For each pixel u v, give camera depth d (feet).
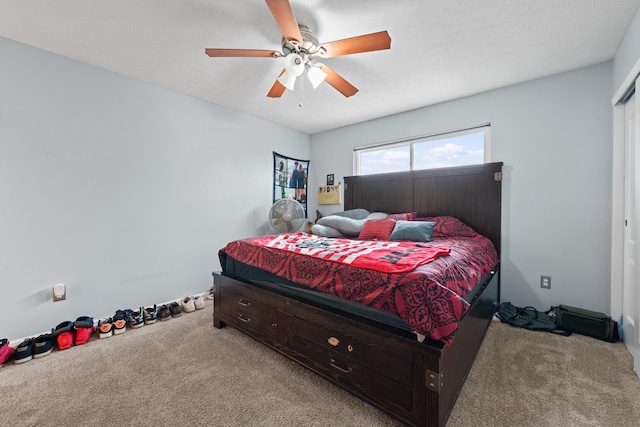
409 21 5.55
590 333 6.68
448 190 9.56
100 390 4.88
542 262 8.02
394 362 4.01
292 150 13.28
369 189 11.63
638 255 5.10
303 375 5.30
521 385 4.88
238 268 7.19
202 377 5.24
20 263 6.40
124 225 8.02
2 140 6.14
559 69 7.50
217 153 10.31
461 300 3.93
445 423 3.89
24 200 6.42
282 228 10.75
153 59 7.10
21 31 5.93
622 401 4.43
